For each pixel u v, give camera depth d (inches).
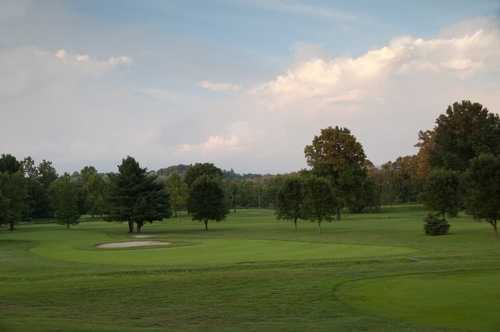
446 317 583.8
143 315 610.5
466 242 1701.5
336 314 606.9
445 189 2578.7
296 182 2770.7
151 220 3068.4
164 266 1125.7
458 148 3459.6
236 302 674.8
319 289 743.7
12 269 1134.4
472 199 1994.3
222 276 865.5
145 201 2989.7
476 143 3390.7
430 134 4220.0
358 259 1164.5
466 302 652.7
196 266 1084.5
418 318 582.6
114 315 609.9
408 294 705.6
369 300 674.8
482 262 1019.9
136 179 3065.9
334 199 2554.1
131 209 2989.7
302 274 877.2
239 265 1053.8
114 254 1546.5
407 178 5388.8
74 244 2014.0
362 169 3644.2
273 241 1894.7
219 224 3558.1
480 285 762.2
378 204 4498.0
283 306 650.8
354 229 2524.6
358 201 3641.7
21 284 816.3
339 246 1626.5
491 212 1945.1
